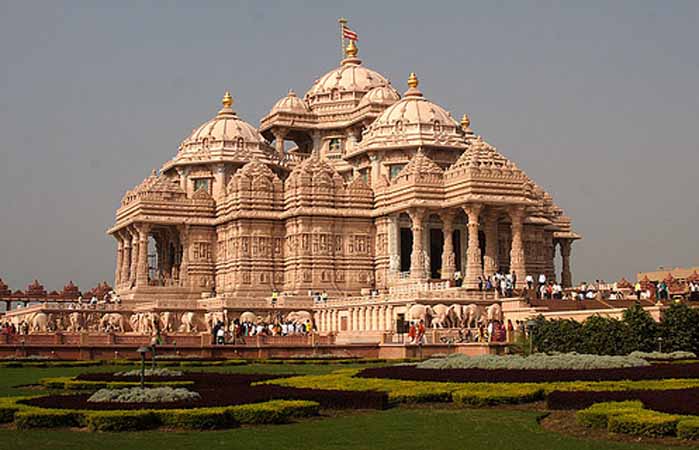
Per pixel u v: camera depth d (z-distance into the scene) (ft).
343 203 345.72
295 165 414.21
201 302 307.17
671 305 195.31
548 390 113.91
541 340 201.77
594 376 127.03
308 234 340.59
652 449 80.48
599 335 191.72
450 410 107.96
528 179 355.36
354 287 340.80
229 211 356.59
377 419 100.37
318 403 105.09
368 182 382.42
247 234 348.79
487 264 315.78
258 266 347.15
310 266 338.75
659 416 88.02
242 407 97.86
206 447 82.99
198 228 369.71
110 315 317.01
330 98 438.81
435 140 368.89
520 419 99.76
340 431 91.97
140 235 363.76
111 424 91.86
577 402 103.35
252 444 84.64
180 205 367.86
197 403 101.09
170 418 93.81
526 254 347.36
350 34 460.55
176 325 303.07
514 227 303.27
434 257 349.82
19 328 310.04
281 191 355.97
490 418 100.78
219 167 398.62
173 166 404.36
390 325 263.70
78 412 95.45
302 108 435.12
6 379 155.33
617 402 98.94
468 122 415.85
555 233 380.99
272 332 276.00
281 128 430.20
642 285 320.50
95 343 235.20
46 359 198.39
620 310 210.18
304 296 318.65
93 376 143.74
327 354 220.02
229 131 408.67
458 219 340.59
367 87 437.58
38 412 95.04
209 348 216.33
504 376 128.47
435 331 236.63
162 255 410.31
